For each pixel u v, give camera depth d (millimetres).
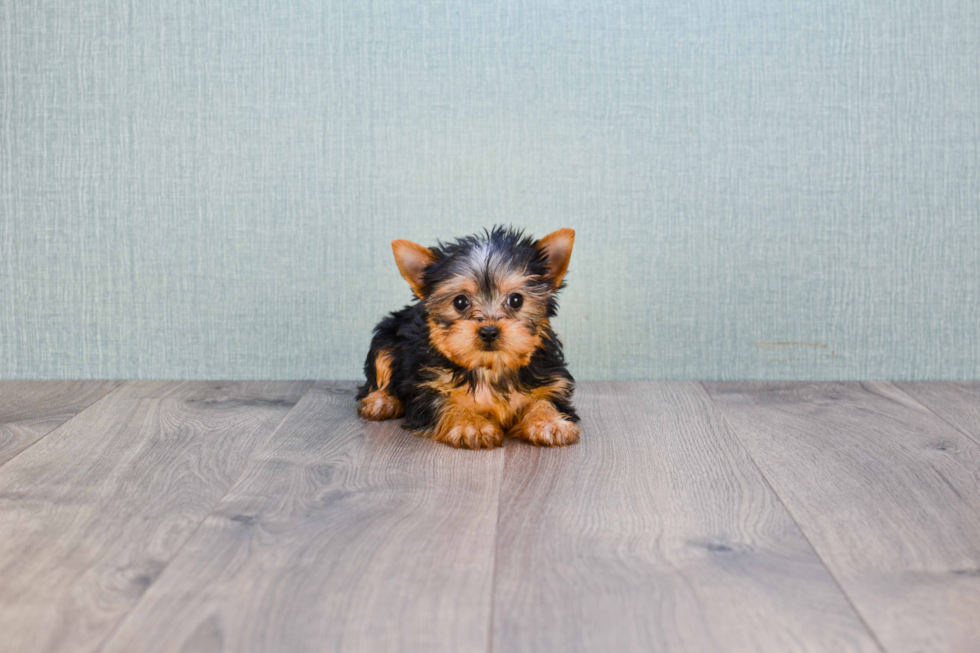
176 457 1603
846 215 2264
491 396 1744
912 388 2230
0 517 1286
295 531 1231
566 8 2186
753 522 1278
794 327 2311
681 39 2197
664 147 2234
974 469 1538
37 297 2299
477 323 1620
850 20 2193
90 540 1198
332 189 2250
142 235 2271
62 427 1816
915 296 2297
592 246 2270
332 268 2281
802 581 1078
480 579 1078
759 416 1932
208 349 2324
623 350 2322
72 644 916
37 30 2189
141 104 2219
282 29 2195
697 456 1621
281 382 2303
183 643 919
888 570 1111
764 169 2244
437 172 2244
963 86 2215
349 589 1049
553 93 2215
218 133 2229
